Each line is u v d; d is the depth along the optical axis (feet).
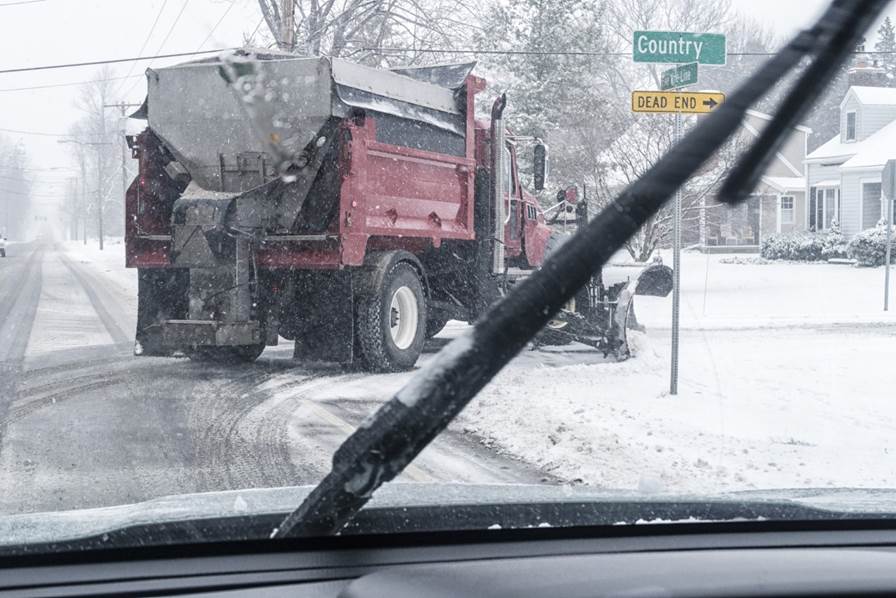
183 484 20.03
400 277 36.99
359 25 85.97
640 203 6.66
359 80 34.09
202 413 28.14
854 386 34.19
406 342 37.47
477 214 41.37
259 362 39.55
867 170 121.90
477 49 90.79
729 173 7.23
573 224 49.78
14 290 84.17
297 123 33.42
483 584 6.95
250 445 24.00
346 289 35.58
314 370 37.29
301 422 27.02
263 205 34.27
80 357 40.27
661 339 49.11
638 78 94.63
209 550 7.90
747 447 24.09
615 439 24.07
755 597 6.95
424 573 7.33
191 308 34.83
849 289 83.10
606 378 34.99
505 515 9.68
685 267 112.37
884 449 24.08
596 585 6.91
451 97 39.04
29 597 7.05
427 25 89.20
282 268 35.01
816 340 48.85
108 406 29.01
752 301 73.46
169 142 35.86
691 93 29.04
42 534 8.55
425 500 10.21
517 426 25.94
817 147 146.61
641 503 10.27
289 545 7.90
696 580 7.14
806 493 11.91
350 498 6.91
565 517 9.84
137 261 37.11
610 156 61.87
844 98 134.51
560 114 88.99
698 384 34.04
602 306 40.57
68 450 23.08
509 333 6.45
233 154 34.83
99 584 7.34
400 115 35.70
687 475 21.22
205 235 33.91
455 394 6.48
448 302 41.63
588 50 91.61
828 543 8.96
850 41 6.88
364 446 6.65
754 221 143.33
